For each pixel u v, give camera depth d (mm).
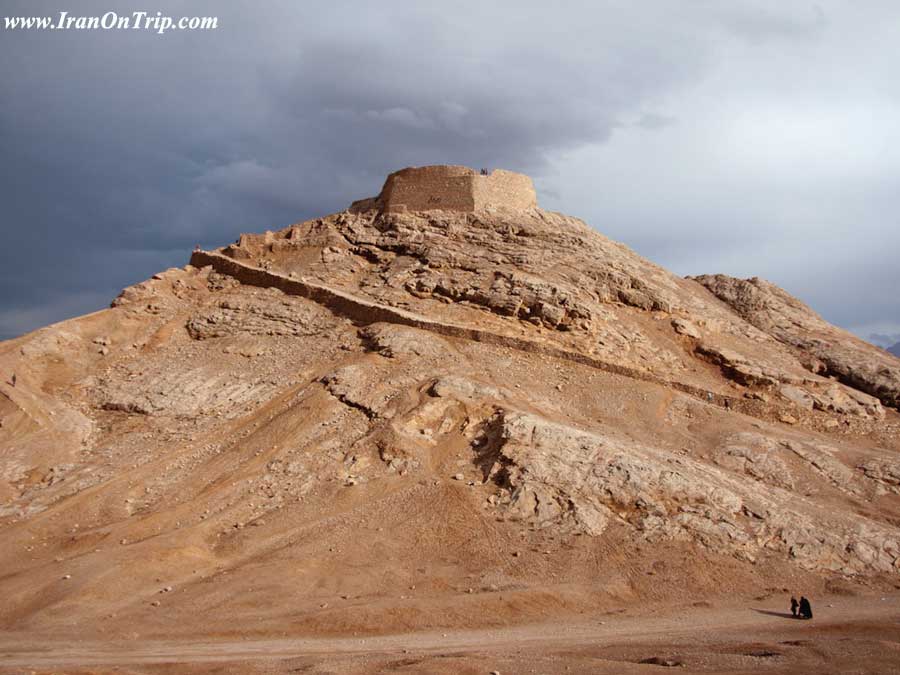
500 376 45156
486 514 33906
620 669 20141
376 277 57812
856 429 46938
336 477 37312
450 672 20062
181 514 35438
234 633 25953
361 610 27266
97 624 26688
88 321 53344
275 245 63781
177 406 45344
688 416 44500
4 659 23000
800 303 64750
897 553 32812
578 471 35375
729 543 32562
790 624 26062
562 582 30172
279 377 47500
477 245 58969
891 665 20000
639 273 59781
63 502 37250
